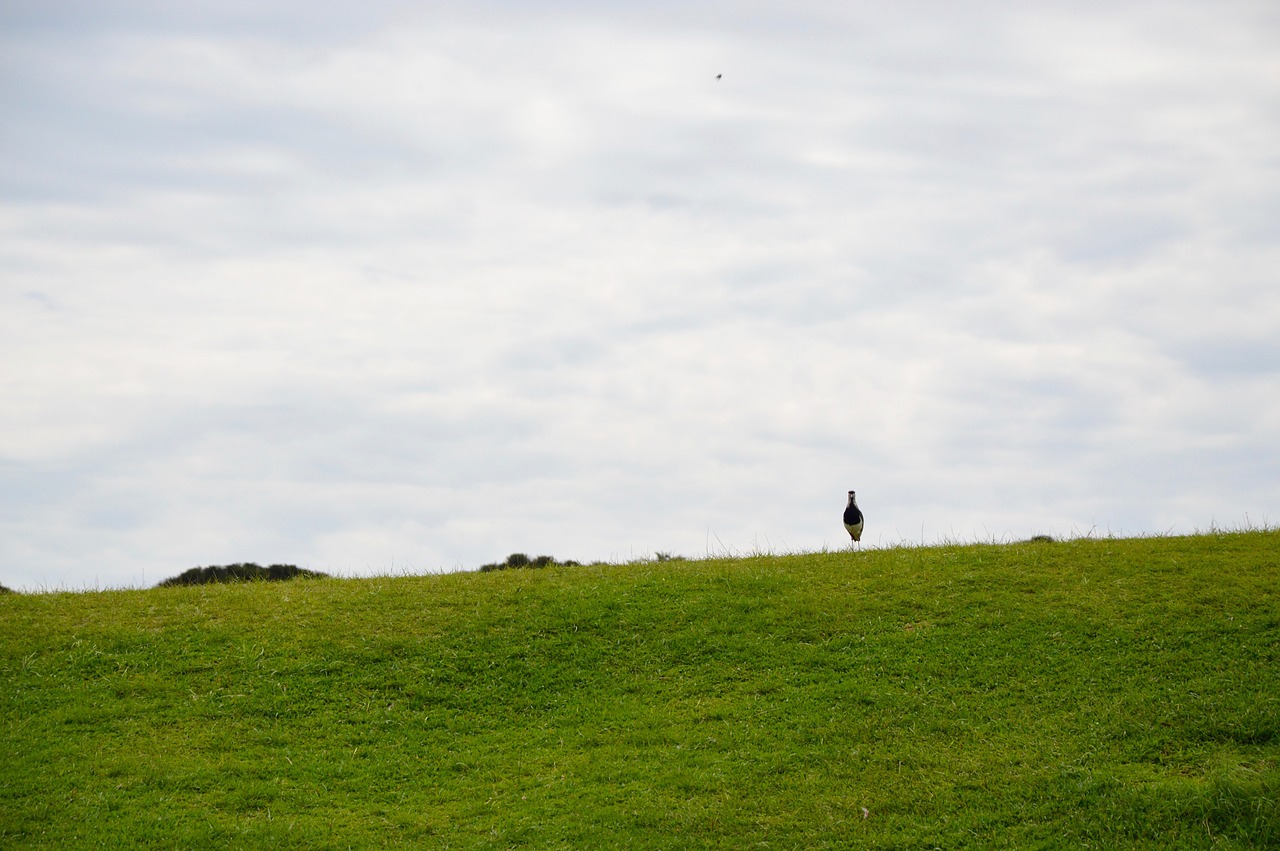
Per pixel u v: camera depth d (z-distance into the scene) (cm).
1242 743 1798
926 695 2055
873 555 2853
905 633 2308
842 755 1878
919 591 2512
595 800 1783
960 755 1848
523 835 1681
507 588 2667
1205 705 1902
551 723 2073
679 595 2580
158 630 2412
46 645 2317
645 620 2448
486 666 2275
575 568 2944
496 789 1839
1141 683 2014
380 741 2012
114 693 2138
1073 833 1602
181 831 1670
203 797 1789
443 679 2230
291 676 2222
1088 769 1756
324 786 1847
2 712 2044
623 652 2320
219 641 2366
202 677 2211
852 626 2359
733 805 1748
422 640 2378
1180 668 2048
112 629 2403
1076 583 2481
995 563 2669
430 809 1777
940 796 1734
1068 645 2184
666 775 1845
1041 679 2066
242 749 1964
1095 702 1964
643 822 1711
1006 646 2203
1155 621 2242
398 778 1884
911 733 1933
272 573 3241
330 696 2158
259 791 1808
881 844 1623
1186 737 1827
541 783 1852
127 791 1792
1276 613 2208
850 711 2023
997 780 1761
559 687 2202
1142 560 2595
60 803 1738
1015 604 2394
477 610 2520
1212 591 2345
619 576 2758
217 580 2995
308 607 2552
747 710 2062
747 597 2544
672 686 2180
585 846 1647
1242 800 1603
